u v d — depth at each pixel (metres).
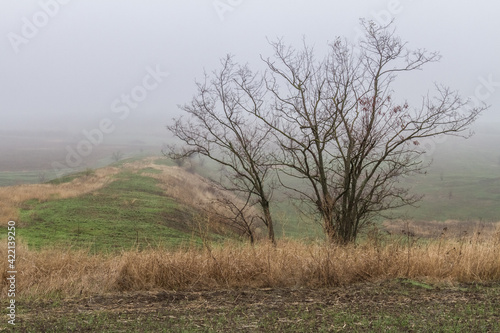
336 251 11.49
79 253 11.56
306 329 7.10
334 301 8.93
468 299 8.94
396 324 7.28
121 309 8.37
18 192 37.12
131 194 41.53
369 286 10.10
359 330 7.04
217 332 6.93
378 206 16.89
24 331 6.91
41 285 9.87
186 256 10.76
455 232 13.70
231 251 11.13
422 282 10.27
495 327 6.98
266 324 7.36
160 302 8.98
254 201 17.42
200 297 9.34
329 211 15.33
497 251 11.36
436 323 7.32
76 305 8.66
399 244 12.10
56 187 43.03
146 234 26.30
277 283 10.38
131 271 10.34
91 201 36.75
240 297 9.34
